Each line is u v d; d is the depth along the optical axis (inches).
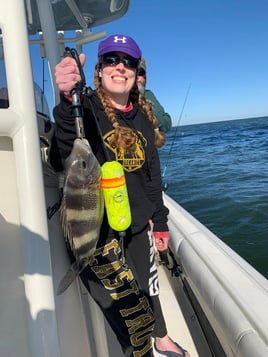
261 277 67.6
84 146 47.9
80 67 49.0
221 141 1290.6
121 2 130.7
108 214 54.4
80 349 56.4
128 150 61.3
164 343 76.2
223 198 393.7
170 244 101.8
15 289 40.4
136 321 59.4
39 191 37.9
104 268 58.7
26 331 41.1
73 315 55.6
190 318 89.9
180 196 426.3
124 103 65.1
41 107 61.8
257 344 48.4
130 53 59.6
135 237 65.6
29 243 38.4
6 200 39.1
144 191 66.6
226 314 57.7
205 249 82.7
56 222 53.7
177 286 105.0
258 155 776.3
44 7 78.0
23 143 36.5
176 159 790.5
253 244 247.9
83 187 48.5
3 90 37.9
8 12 34.6
